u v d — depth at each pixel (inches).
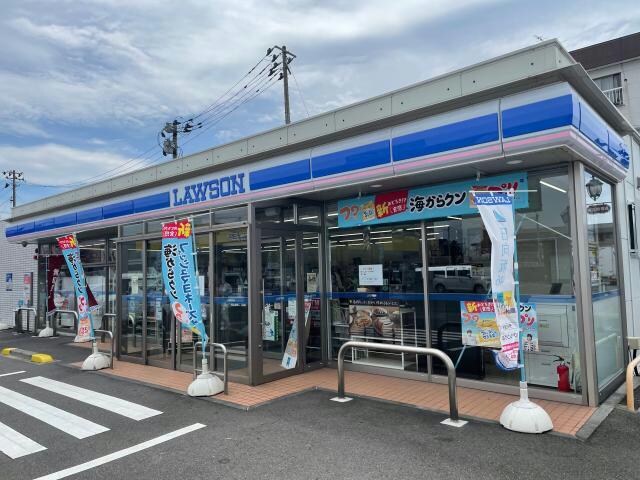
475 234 247.6
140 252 357.1
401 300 276.4
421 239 266.8
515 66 196.9
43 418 221.5
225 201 313.9
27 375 324.2
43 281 566.3
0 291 661.3
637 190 323.9
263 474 153.0
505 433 181.2
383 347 215.3
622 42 649.0
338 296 308.8
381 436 182.4
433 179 245.3
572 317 218.1
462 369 251.4
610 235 261.6
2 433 201.2
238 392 253.6
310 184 264.8
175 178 354.9
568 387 219.8
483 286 244.5
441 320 260.1
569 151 191.3
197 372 297.1
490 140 198.8
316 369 303.1
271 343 283.9
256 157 298.2
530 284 230.1
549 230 223.0
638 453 161.2
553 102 183.0
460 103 214.1
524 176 227.0
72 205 479.8
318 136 263.1
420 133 220.7
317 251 312.3
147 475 155.6
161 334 339.9
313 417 208.2
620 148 258.4
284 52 919.0
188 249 260.8
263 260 282.0
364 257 295.0
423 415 205.9
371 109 244.7
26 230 548.7
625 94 641.6
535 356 229.1
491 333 241.8
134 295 363.3
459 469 151.5
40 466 165.9
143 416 220.1
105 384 288.8
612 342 249.8
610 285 255.4
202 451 174.2
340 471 153.1
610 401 218.4
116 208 410.3
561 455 160.1
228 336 287.6
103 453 176.1
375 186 259.8
